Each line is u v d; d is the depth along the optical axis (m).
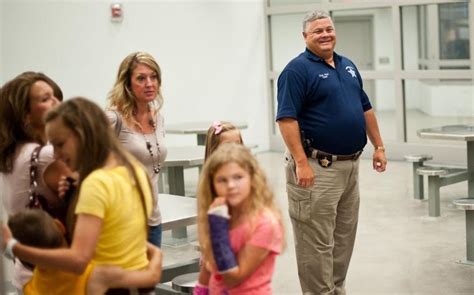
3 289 2.83
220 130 3.67
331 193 4.25
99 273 2.43
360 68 10.70
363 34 10.59
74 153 2.40
